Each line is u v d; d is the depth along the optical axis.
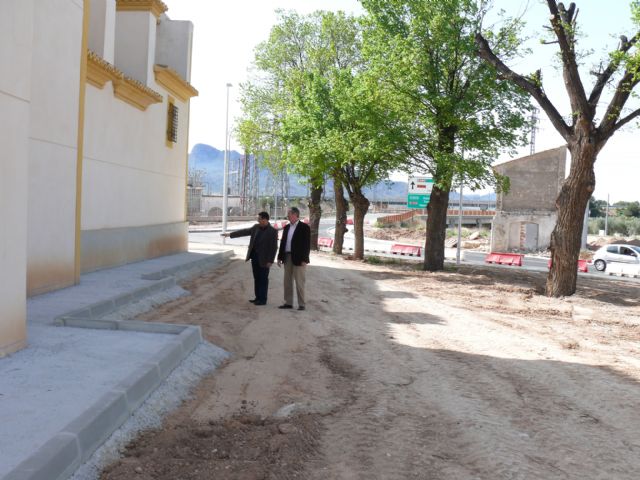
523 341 8.85
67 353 6.03
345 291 14.25
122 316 9.09
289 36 30.92
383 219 73.88
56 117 10.40
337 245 31.08
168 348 6.14
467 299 14.26
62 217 10.65
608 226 66.06
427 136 21.83
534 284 19.20
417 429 4.84
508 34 19.84
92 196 14.15
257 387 5.97
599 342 9.21
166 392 5.31
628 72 14.21
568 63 14.76
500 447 4.46
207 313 9.88
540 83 15.69
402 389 6.04
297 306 11.23
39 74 9.81
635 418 5.30
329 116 25.52
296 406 5.34
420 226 65.44
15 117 5.89
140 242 17.19
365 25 21.23
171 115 20.03
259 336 8.35
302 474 3.93
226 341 7.91
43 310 8.23
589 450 4.49
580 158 15.27
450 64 20.30
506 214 44.31
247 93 31.48
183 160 22.14
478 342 8.62
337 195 31.00
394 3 20.22
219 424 4.82
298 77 30.22
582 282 21.00
